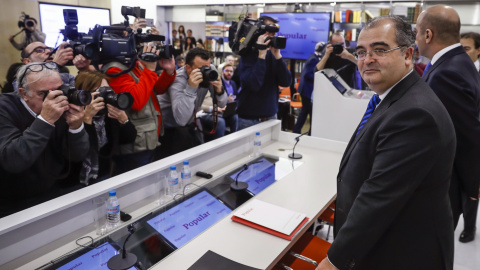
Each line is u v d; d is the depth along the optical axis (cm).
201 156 215
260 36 289
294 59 699
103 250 138
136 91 213
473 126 172
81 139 181
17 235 130
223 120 336
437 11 187
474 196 181
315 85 302
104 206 158
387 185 109
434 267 120
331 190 199
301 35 674
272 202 184
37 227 136
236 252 142
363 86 457
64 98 160
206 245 146
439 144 107
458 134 175
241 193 192
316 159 249
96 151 203
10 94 171
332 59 425
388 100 122
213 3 749
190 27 862
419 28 196
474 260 260
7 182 169
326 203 184
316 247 187
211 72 249
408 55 120
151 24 285
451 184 183
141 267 131
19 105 171
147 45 247
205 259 136
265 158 246
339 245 116
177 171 198
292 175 220
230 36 320
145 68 227
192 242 148
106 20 681
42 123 157
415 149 107
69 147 179
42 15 553
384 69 119
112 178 169
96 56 213
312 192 196
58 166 183
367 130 125
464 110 172
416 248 118
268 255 140
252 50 301
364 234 111
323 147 272
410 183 108
